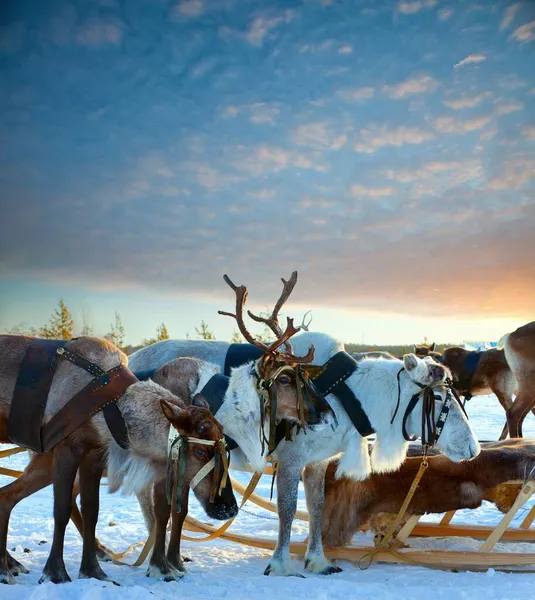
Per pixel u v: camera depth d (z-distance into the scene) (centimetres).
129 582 583
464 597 551
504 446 720
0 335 618
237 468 643
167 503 593
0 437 605
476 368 1466
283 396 614
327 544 675
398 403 656
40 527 835
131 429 573
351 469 646
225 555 706
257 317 634
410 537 754
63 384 582
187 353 776
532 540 725
